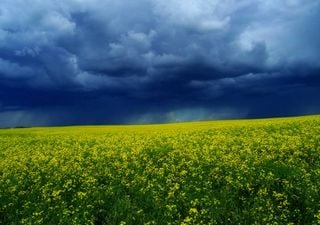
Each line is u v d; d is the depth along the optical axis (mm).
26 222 10859
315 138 21828
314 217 10281
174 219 10883
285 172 14445
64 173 16891
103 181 15664
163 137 30016
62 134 42000
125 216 11156
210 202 11594
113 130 46781
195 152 20047
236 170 15055
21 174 17531
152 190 13070
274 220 10203
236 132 30500
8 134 44656
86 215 11352
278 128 30469
